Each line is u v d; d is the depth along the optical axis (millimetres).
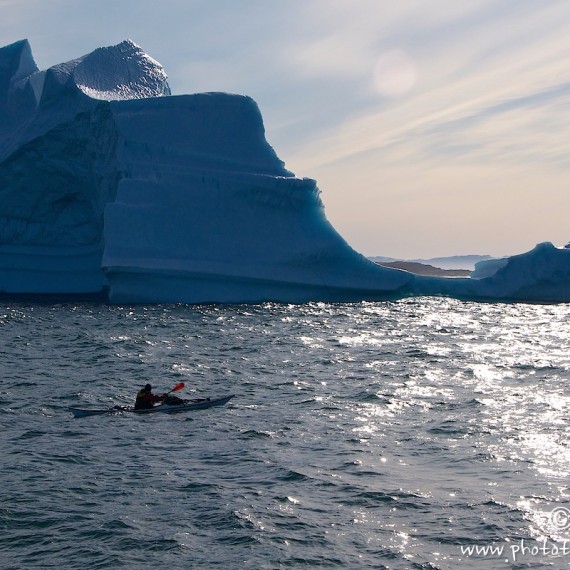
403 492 16812
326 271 72125
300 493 16812
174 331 50625
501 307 69688
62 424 23734
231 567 13227
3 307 67312
